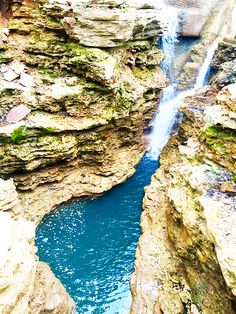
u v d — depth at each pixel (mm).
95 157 25172
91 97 23688
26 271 12742
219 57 30766
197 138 21844
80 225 22844
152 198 23891
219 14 34188
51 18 24438
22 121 22141
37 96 23297
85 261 20516
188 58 33438
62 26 23984
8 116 22234
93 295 18703
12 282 12078
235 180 17656
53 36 24734
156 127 31062
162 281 18469
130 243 21703
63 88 23344
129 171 26891
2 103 22719
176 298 17344
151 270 19078
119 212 23906
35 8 24906
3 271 11758
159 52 29297
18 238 13398
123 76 25859
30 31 25328
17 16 25438
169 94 31766
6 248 12305
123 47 25781
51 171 23656
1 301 11625
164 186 24641
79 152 24688
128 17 23594
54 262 20344
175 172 22828
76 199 24719
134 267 19656
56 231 22297
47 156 22688
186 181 18859
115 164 26188
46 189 23766
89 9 22609
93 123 23625
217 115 18766
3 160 21609
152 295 17875
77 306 18141
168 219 21141
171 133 30516
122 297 18641
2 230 12984
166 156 28438
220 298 15539
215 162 18953
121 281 19469
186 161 20844
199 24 33312
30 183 22859
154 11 27484
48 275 17453
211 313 15898
